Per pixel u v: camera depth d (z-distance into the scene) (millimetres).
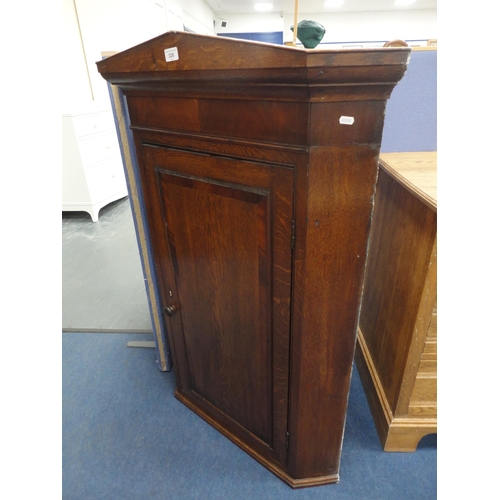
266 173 713
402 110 1354
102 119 3326
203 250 950
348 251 737
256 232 797
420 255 966
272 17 8828
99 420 1343
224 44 615
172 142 854
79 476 1153
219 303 997
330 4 7801
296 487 1086
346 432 1269
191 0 6207
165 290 1152
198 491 1101
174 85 743
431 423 1136
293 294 796
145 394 1455
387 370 1221
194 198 890
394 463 1160
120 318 1933
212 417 1298
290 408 967
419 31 8867
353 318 822
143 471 1162
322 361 875
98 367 1604
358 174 663
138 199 1223
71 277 2361
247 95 657
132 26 3734
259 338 944
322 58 534
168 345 1525
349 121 611
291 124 630
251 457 1191
